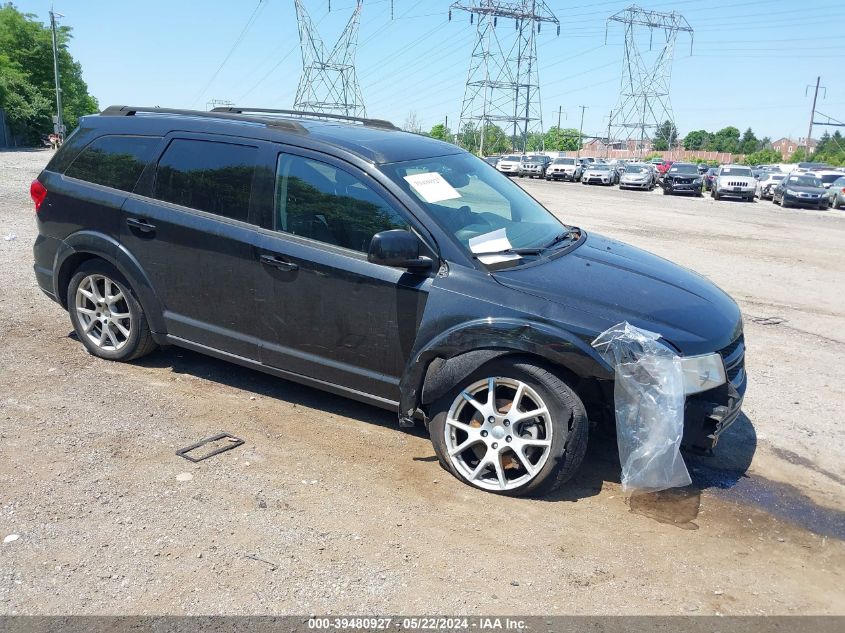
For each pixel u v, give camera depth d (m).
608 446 4.52
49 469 3.81
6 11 73.62
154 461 3.96
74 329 5.62
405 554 3.24
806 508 3.93
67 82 78.06
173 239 4.73
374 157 4.27
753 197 32.19
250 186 4.51
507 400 3.88
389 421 4.69
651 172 39.22
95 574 3.00
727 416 3.74
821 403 5.55
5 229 10.79
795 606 3.06
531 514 3.66
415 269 3.93
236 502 3.60
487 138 72.81
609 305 3.78
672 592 3.10
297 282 4.29
